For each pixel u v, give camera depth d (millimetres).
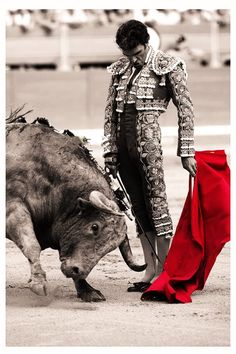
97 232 8617
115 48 37219
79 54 37156
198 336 7730
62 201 8898
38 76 33500
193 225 9281
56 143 9086
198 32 37188
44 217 8977
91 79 33656
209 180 9430
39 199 8914
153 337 7684
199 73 34312
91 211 8711
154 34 30016
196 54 37250
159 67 9375
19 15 36906
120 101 9531
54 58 37125
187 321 8242
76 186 8898
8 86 33406
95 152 24297
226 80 34375
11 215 8750
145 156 9422
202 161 9477
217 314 8516
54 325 8102
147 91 9375
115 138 9672
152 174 9453
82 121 33625
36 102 33500
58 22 37031
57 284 9977
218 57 37375
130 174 9695
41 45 37094
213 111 34344
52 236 9039
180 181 19969
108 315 8469
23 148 9000
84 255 8633
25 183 8875
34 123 9422
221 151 9586
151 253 9719
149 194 9516
